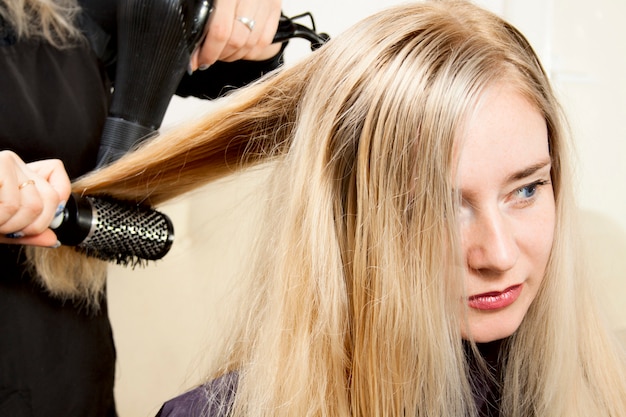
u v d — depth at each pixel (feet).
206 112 2.11
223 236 3.54
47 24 2.33
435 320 1.75
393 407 1.84
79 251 2.20
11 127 2.18
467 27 1.77
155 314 3.81
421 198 1.69
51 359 2.36
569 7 3.49
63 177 1.95
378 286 1.78
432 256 1.71
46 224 1.88
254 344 1.98
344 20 3.57
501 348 2.20
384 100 1.70
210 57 2.33
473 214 1.68
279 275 1.89
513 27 1.85
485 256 1.67
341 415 1.87
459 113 1.62
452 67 1.66
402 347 1.80
